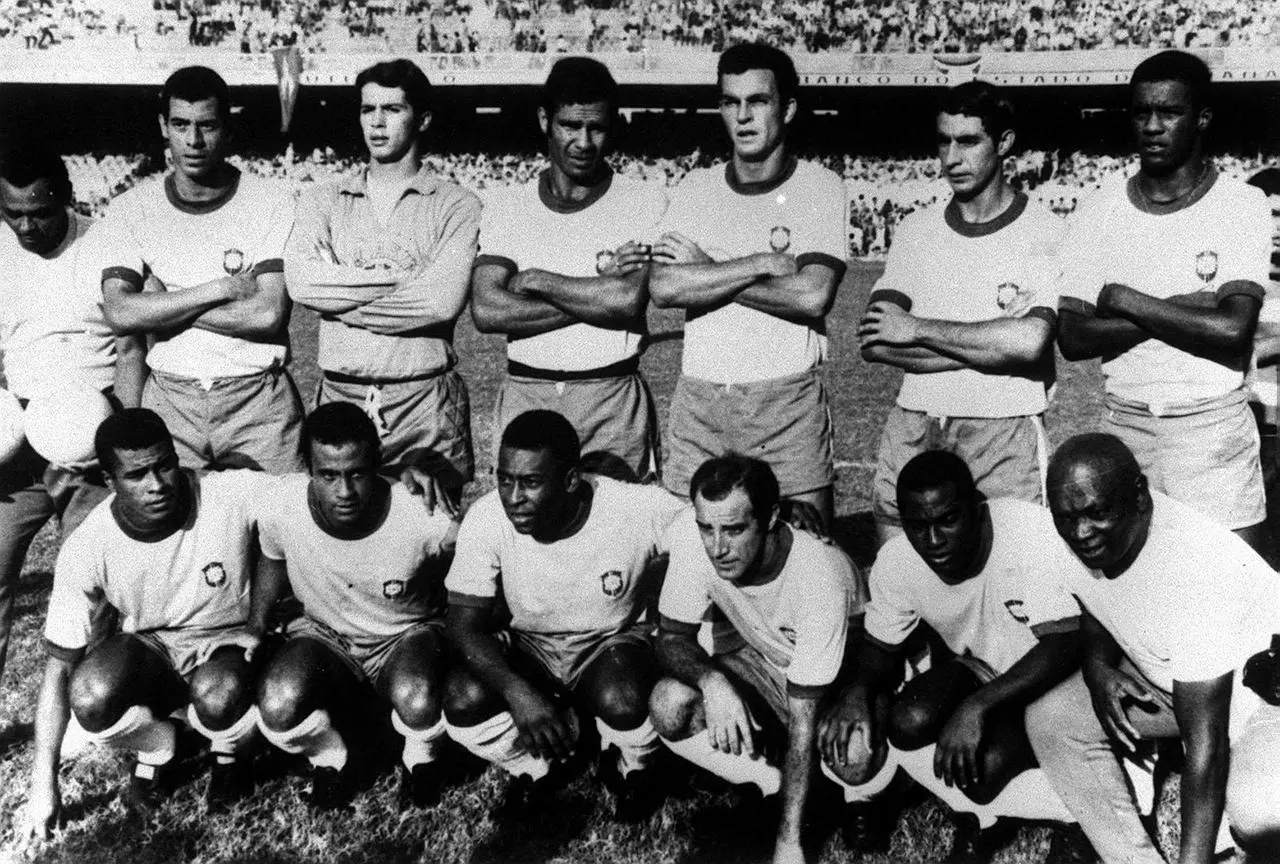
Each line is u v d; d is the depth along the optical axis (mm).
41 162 4102
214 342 4273
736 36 20500
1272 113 18969
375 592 3730
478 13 20609
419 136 4363
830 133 20344
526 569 3619
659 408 9664
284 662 3578
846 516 6508
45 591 5348
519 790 3658
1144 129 3725
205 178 4266
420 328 4273
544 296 4078
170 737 3631
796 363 3973
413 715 3570
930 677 3412
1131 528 2996
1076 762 3207
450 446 4418
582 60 4027
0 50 19406
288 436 4418
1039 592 3262
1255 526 3879
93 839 3459
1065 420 9125
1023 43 19859
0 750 3889
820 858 3350
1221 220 3729
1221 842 3182
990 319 3863
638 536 3611
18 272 4273
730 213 4043
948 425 3939
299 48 19797
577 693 3688
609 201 4141
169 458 3535
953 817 3500
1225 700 2992
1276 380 4387
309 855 3389
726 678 3424
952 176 3873
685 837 3447
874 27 20328
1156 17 19531
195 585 3719
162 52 19844
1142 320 3740
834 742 3344
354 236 4301
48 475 4137
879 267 17922
